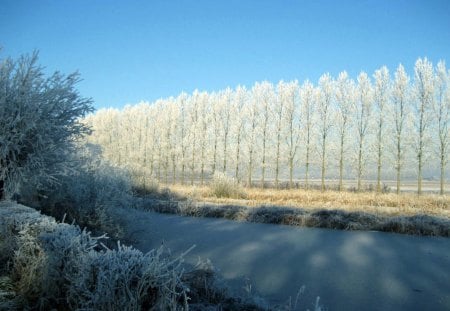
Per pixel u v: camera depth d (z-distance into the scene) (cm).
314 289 633
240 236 1098
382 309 550
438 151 2448
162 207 1620
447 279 694
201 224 1312
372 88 2770
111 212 923
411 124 2550
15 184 648
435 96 2489
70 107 721
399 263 809
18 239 508
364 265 788
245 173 3291
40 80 699
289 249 937
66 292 402
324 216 1353
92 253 388
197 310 408
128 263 348
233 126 3384
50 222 518
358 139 2767
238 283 659
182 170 3816
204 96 3859
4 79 672
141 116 4581
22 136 638
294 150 3052
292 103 3097
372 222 1263
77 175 900
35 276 439
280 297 591
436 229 1159
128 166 2247
